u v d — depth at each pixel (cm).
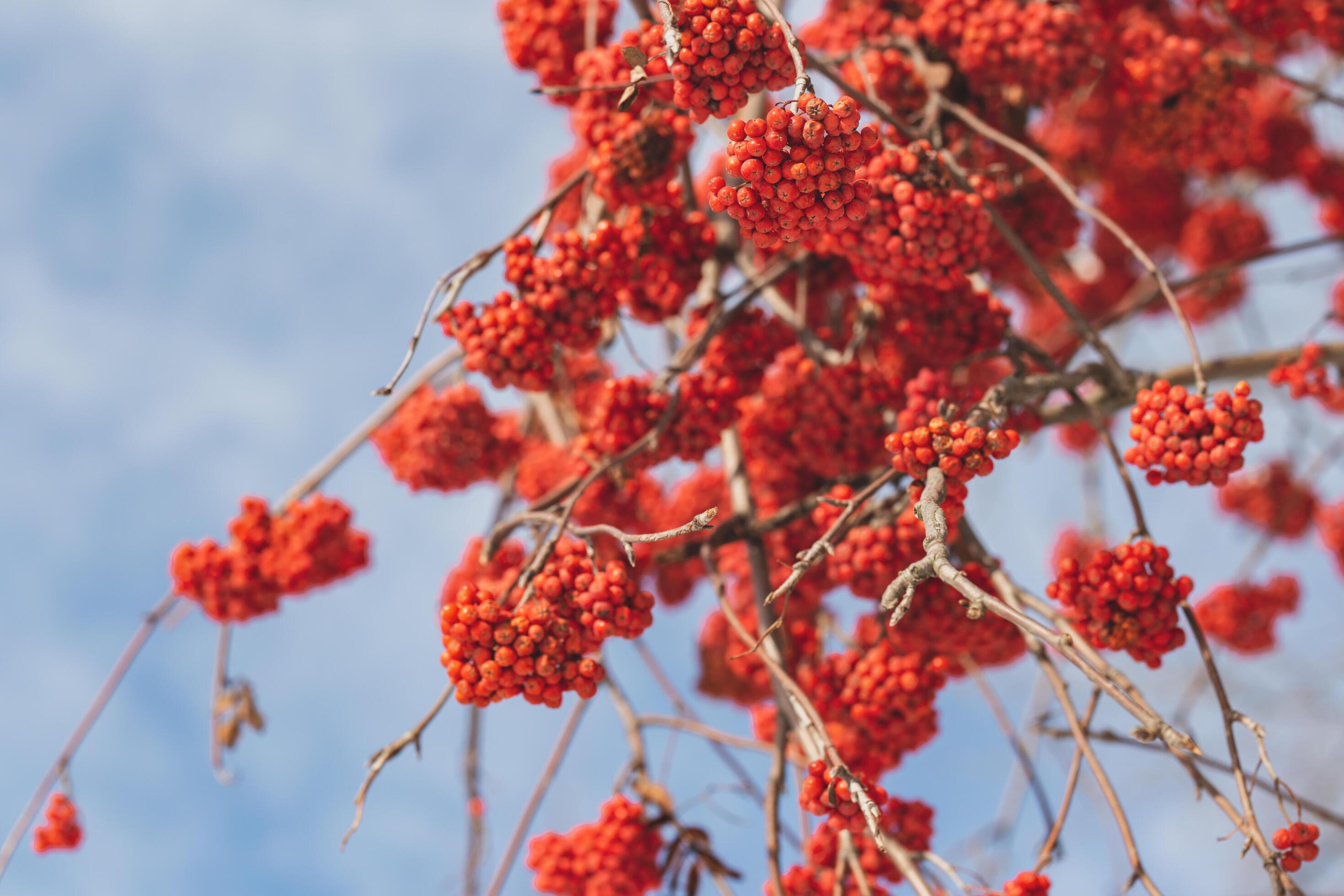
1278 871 221
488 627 232
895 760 314
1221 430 239
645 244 296
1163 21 433
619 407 304
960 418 282
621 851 345
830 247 277
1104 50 352
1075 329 318
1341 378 373
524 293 285
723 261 383
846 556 291
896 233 258
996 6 338
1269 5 391
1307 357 333
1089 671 186
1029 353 304
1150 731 187
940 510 208
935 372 315
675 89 206
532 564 246
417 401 430
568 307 285
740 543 386
